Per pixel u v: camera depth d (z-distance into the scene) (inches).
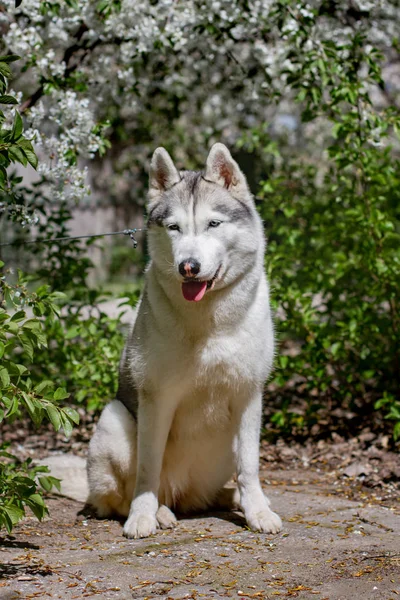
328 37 273.4
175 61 304.2
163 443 167.8
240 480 169.3
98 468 176.6
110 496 178.2
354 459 225.5
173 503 181.2
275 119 509.4
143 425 166.1
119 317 252.5
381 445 231.3
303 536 157.6
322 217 273.3
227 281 157.5
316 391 286.0
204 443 173.5
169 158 164.6
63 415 136.9
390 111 248.5
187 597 125.0
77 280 303.9
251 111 373.1
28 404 132.2
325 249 274.8
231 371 162.6
